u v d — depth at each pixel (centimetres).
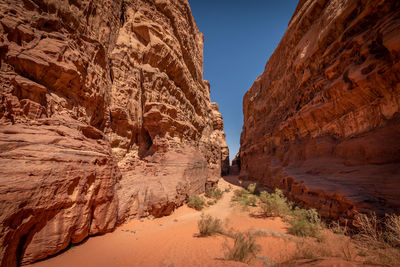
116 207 737
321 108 1296
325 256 383
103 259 468
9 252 357
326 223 786
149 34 1484
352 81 1008
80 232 521
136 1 1541
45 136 539
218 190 1859
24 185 397
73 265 421
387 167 773
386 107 874
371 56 927
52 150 514
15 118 529
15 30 579
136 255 500
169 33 1744
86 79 830
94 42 955
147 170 1273
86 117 843
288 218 932
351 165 971
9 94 524
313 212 774
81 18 948
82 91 812
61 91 722
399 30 757
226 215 1073
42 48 645
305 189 1074
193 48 2548
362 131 991
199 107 2462
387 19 860
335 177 989
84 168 568
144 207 946
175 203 1105
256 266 407
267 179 2148
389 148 796
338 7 1291
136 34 1464
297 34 1953
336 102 1171
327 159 1186
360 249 390
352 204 697
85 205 549
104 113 1016
